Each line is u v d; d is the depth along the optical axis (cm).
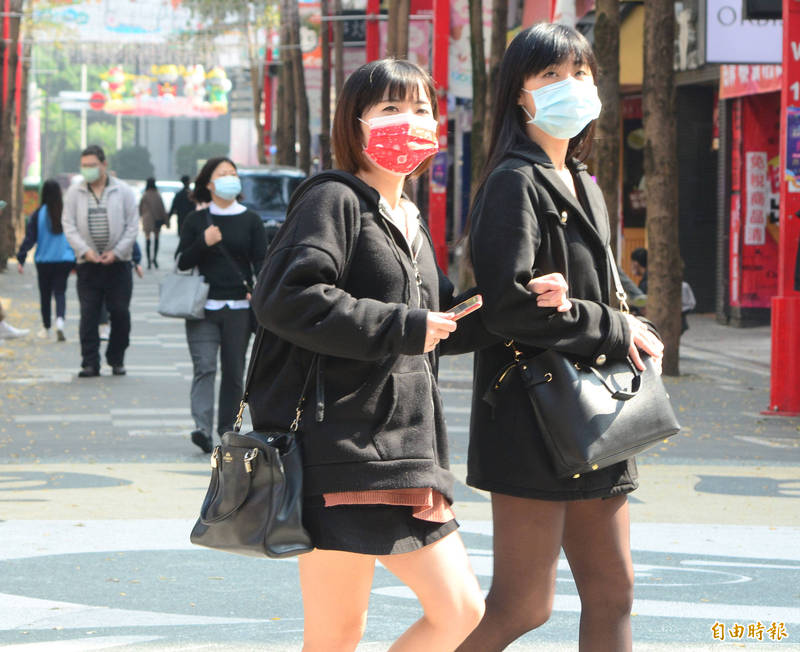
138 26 10856
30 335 6066
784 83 4031
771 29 4869
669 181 5091
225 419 3098
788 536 2380
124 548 2225
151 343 5903
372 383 1137
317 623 1178
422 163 1278
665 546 2283
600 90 5006
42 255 5841
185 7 10850
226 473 1155
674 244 5097
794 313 4053
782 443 3516
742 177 7256
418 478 1137
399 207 1241
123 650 1659
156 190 11700
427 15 9662
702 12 4872
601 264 1315
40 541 2262
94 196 4594
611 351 1272
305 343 1120
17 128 13075
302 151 13375
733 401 4375
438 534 1161
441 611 1159
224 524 1148
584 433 1241
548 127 1312
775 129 7238
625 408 1262
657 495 2753
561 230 1280
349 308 1108
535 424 1278
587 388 1254
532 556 1291
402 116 1199
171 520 2444
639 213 8375
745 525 2469
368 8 10681
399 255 1174
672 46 5091
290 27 11794
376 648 1672
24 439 3372
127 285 4681
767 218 7256
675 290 5106
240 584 2006
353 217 1155
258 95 18200
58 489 2719
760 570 2119
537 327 1237
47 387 4375
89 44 10906
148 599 1911
